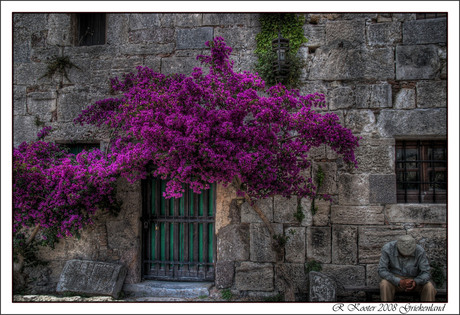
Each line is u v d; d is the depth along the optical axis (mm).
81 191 3965
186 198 4660
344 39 4414
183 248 4664
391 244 3881
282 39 4281
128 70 4734
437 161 4344
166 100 3471
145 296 4461
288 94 3621
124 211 4617
